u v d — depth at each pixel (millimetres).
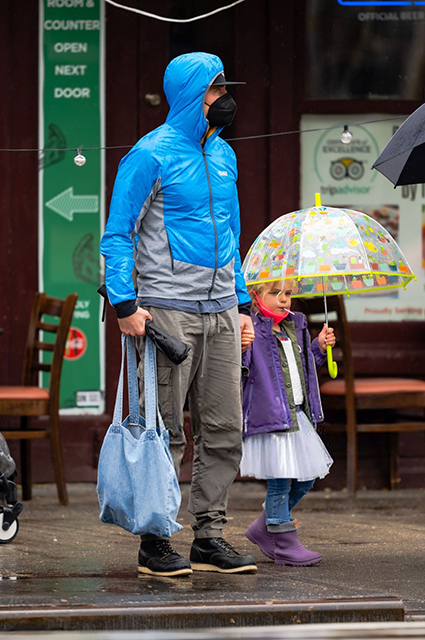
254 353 10133
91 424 15859
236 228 9930
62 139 15938
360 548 11219
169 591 8492
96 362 15969
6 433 14203
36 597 8188
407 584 9234
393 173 10008
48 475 15812
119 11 15961
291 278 10164
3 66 15812
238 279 9977
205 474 9539
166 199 9133
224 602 8047
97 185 16000
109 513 9242
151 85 16047
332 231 10023
